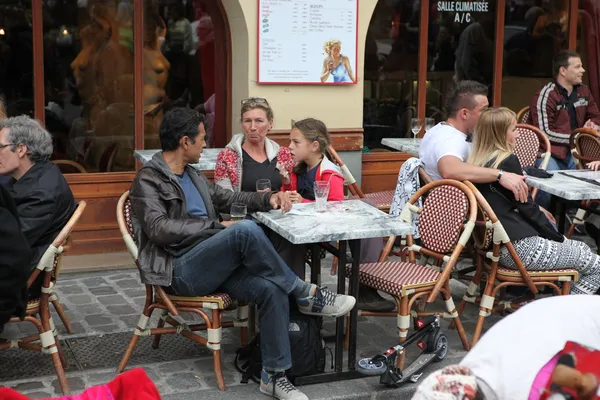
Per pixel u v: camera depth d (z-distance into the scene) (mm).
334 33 7070
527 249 5027
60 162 6855
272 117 5633
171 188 4578
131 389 2479
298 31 6957
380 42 7758
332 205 4945
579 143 7152
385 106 7883
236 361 4754
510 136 5238
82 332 5273
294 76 7020
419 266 5012
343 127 7312
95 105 6887
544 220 5137
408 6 7789
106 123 6945
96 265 6691
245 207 4574
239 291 4375
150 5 6941
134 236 4645
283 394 4270
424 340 4754
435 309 5773
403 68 7883
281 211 4652
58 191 4430
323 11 6996
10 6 6512
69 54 6754
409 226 4379
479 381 2213
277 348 4289
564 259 5062
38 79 6672
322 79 7113
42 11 6605
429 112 8062
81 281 6359
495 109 5246
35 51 6625
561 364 2148
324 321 5516
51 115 6781
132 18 6883
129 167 7062
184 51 7121
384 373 4445
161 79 7090
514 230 5027
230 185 5492
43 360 4836
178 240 4406
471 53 8117
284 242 4918
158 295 4562
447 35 7988
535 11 8266
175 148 4652
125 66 6930
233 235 4246
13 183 4449
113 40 6863
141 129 7035
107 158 6992
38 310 4387
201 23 7117
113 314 5637
